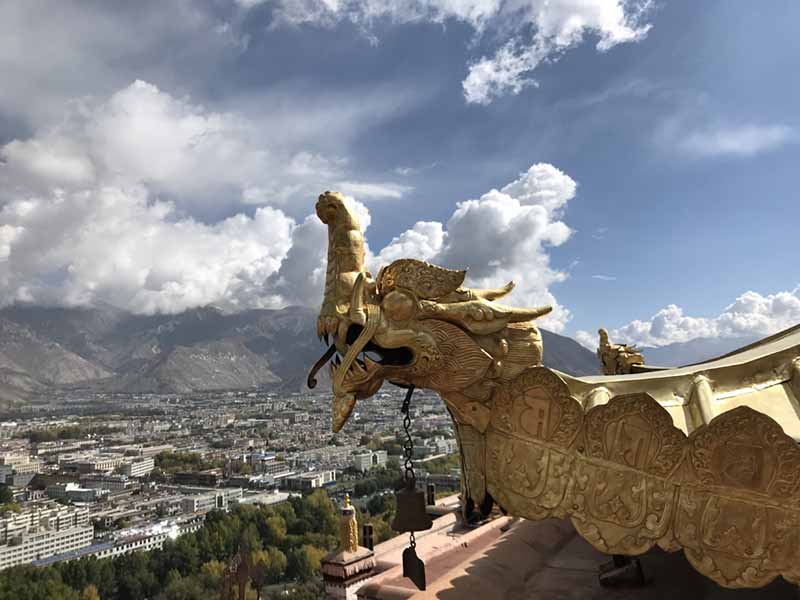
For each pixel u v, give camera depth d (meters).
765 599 4.14
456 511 9.88
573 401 3.42
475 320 3.58
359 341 3.55
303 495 118.44
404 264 3.64
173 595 64.56
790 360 3.80
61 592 62.88
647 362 6.88
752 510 3.05
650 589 4.73
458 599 4.65
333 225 3.87
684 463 3.18
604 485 3.32
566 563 5.66
